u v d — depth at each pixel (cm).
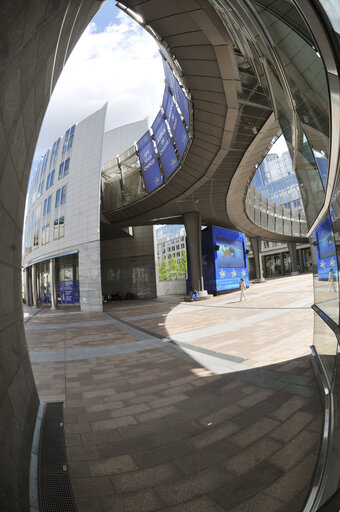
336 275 321
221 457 275
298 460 259
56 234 2484
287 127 480
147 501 225
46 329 1268
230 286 3105
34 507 212
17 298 334
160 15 852
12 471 200
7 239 283
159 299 2964
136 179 2623
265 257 8088
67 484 246
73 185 2316
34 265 3181
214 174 1917
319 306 443
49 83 367
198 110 1317
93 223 2092
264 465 257
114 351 772
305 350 614
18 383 293
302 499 215
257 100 1189
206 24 830
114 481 250
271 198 7812
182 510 215
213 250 2931
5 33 172
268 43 382
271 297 1923
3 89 198
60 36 336
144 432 334
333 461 195
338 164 220
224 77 1063
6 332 266
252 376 489
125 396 448
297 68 324
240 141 1505
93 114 2305
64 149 2567
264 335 812
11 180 283
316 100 306
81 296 2102
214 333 915
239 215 3153
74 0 317
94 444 311
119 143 3941
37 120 350
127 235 3275
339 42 169
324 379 371
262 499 219
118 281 3297
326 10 162
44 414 385
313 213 454
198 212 2770
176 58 1045
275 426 321
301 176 486
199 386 466
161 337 924
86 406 416
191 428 335
